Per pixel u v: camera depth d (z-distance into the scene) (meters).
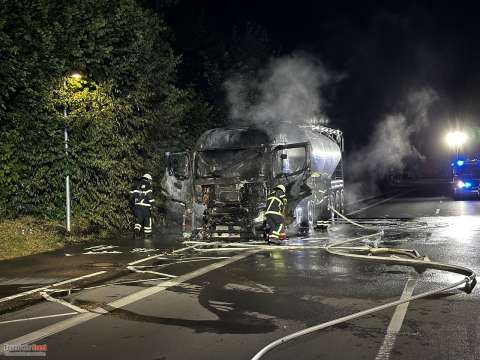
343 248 11.85
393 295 7.71
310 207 15.89
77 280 9.30
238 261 10.91
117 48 15.13
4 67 11.59
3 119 12.45
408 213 20.95
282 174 14.38
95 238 14.47
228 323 6.61
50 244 12.78
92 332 6.39
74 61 13.58
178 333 6.26
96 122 13.98
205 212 14.23
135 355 5.57
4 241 12.02
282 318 6.76
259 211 13.91
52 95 13.12
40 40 12.69
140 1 19.45
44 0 12.88
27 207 13.54
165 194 15.09
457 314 6.65
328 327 6.29
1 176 12.54
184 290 8.45
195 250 12.49
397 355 5.33
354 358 5.29
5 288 8.76
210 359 5.38
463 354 5.31
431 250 11.59
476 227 15.48
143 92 15.77
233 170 14.29
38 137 13.12
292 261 10.73
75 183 14.38
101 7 14.50
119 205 15.35
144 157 16.56
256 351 5.58
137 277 9.56
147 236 14.63
